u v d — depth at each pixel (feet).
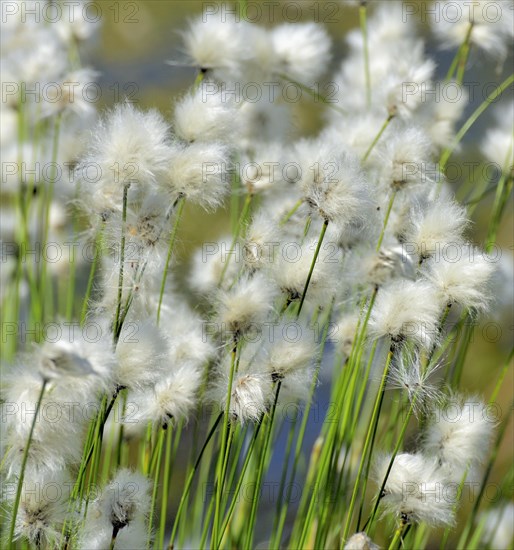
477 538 5.08
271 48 5.27
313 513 4.83
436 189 5.05
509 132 5.21
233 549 5.02
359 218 4.75
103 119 4.77
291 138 5.29
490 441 4.86
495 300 4.90
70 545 4.62
